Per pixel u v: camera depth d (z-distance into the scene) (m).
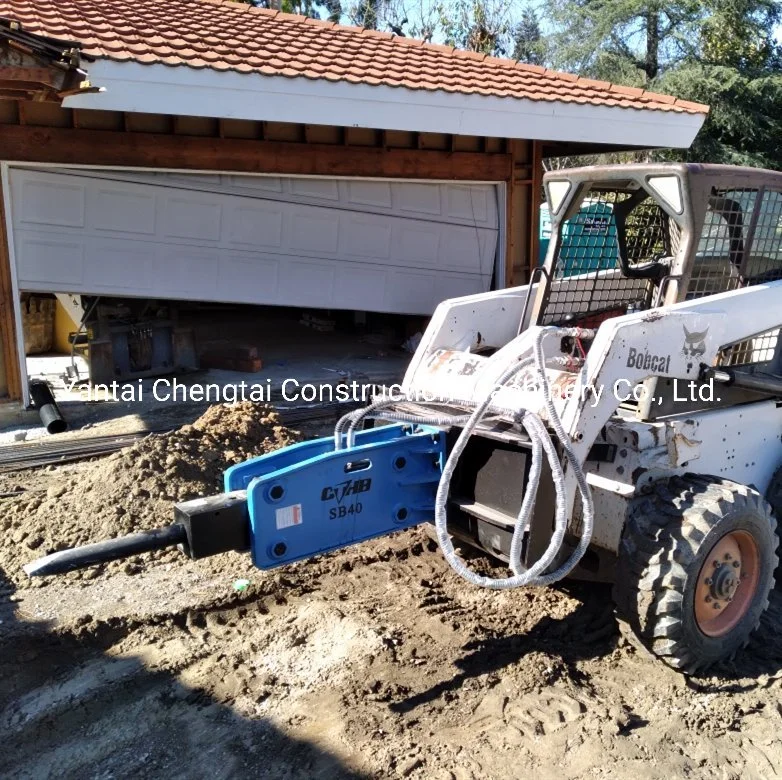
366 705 3.43
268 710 3.42
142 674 3.69
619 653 3.89
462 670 3.69
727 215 4.22
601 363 3.55
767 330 4.30
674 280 4.07
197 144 8.86
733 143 22.64
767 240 4.45
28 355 10.82
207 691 3.55
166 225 9.00
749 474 4.45
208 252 9.33
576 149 12.12
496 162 10.94
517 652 3.86
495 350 4.92
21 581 4.56
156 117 8.66
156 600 4.34
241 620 4.18
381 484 3.63
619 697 3.54
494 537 3.70
